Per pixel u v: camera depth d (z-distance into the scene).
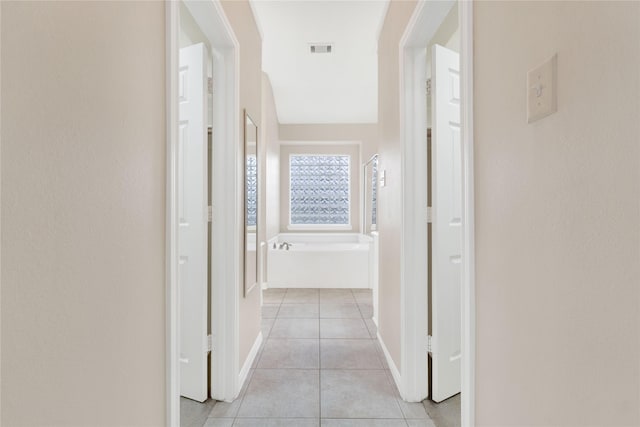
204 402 1.92
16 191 0.58
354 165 6.04
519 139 0.85
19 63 0.58
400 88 2.03
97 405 0.79
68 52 0.70
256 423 1.74
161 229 1.10
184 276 1.96
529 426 0.81
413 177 1.97
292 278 4.77
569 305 0.68
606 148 0.58
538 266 0.78
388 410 1.86
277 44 3.88
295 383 2.14
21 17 0.59
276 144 5.50
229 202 1.97
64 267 0.69
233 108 1.98
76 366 0.72
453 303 1.98
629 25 0.54
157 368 1.07
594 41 0.61
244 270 2.22
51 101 0.65
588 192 0.62
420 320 1.95
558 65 0.70
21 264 0.59
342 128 5.84
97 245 0.79
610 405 0.58
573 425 0.67
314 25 3.52
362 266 4.77
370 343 2.80
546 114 0.74
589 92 0.62
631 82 0.53
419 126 1.98
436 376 1.92
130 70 0.92
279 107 5.38
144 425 1.00
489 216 1.00
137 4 0.96
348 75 4.57
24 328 0.60
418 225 1.97
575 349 0.66
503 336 0.93
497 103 0.96
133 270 0.94
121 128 0.88
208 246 2.00
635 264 0.53
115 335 0.86
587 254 0.63
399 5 2.11
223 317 1.96
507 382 0.91
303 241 5.84
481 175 1.05
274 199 5.36
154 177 1.06
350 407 1.88
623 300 0.55
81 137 0.73
